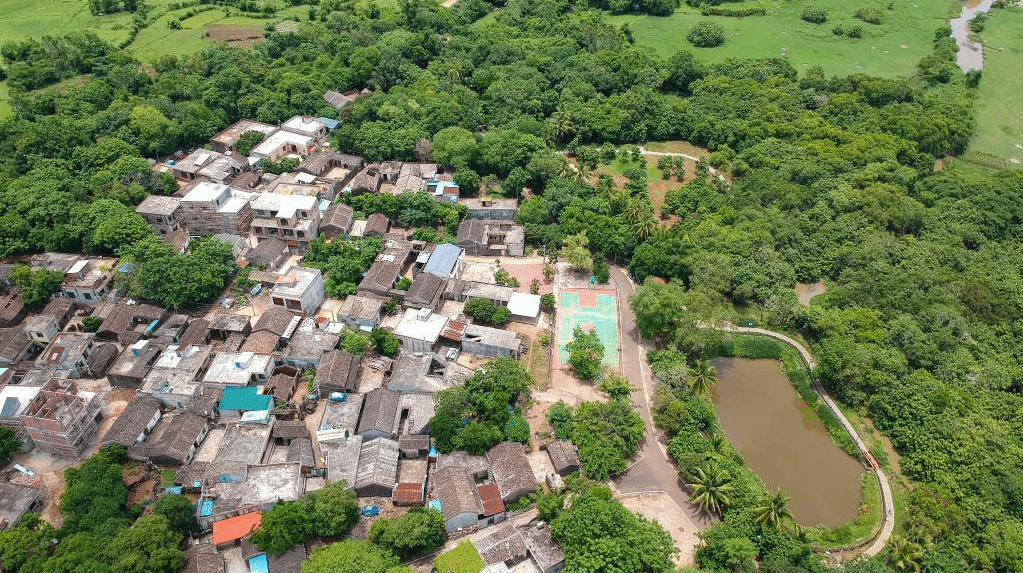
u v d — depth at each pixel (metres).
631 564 84.38
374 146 173.38
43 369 109.38
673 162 181.00
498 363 110.31
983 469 99.19
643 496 99.44
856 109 198.25
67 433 96.56
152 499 93.56
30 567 80.12
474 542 89.81
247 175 162.75
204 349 113.88
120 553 80.94
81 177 152.00
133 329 121.00
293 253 145.12
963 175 176.75
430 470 100.88
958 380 115.19
